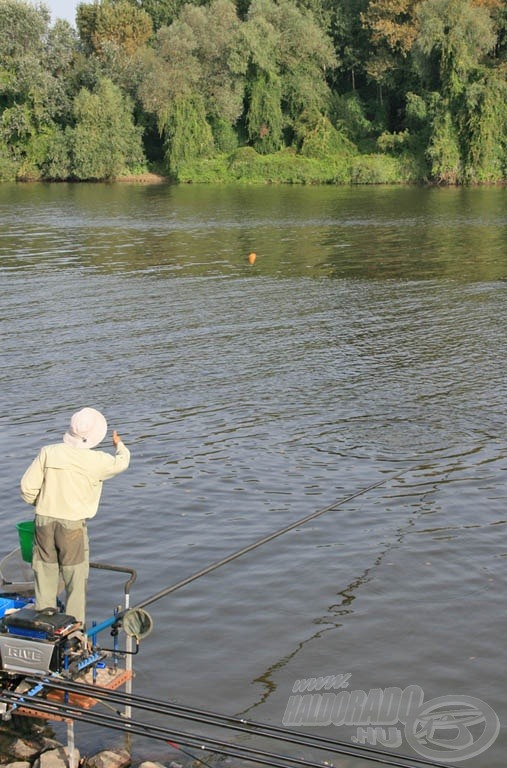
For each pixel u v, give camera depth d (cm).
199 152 7294
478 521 980
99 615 780
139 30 8194
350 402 1432
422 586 834
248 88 7431
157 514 1000
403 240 3566
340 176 7019
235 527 968
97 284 2594
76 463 615
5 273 2798
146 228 4028
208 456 1188
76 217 4525
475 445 1227
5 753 604
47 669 566
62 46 7631
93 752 605
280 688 677
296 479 1107
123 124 7288
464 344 1834
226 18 7219
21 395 1473
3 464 1148
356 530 959
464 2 6725
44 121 7419
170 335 1933
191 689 675
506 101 6694
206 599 810
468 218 4359
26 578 686
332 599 812
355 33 8181
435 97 6800
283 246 3419
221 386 1528
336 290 2489
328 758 600
